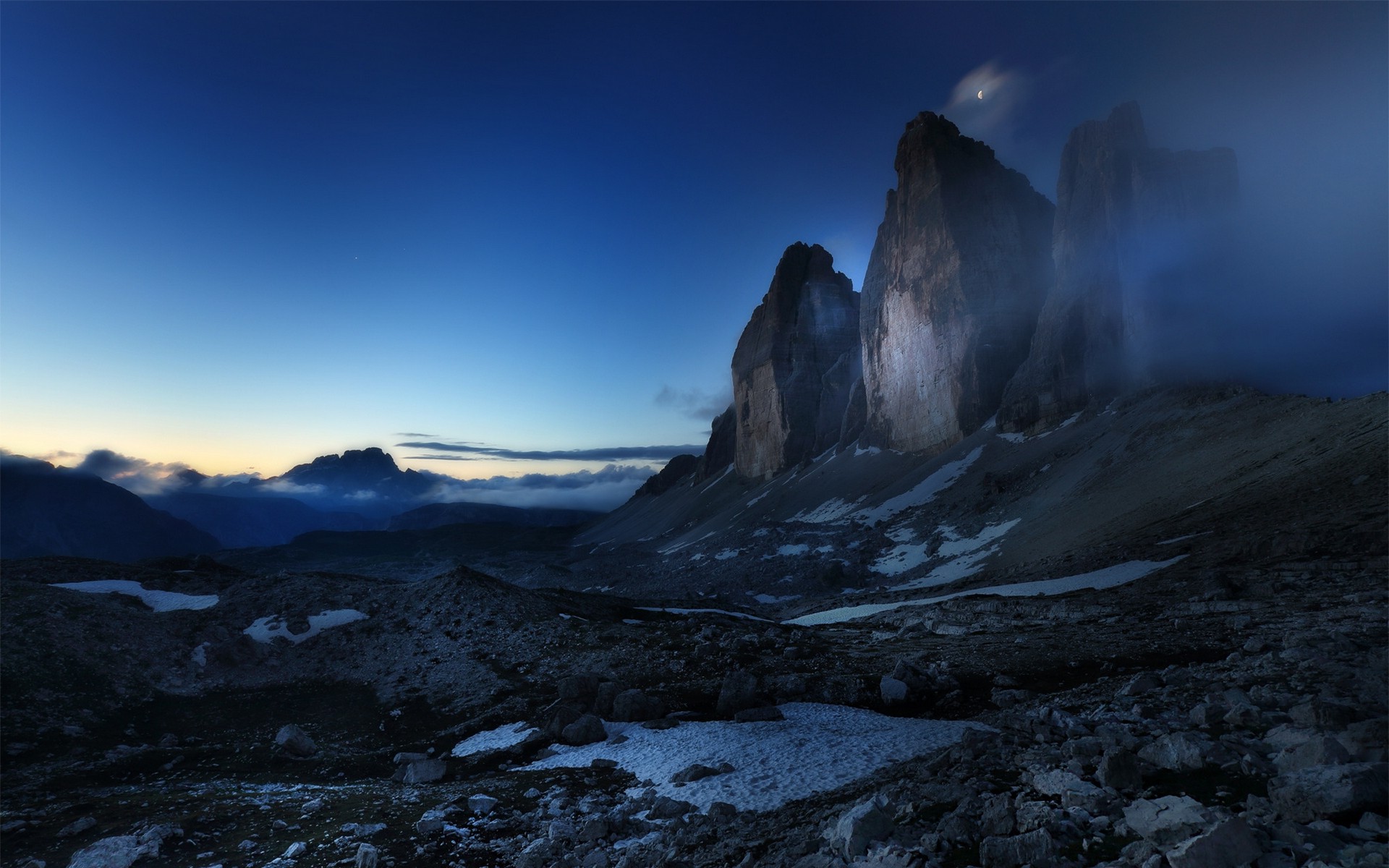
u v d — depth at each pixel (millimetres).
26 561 81625
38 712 47094
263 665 62250
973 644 54062
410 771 35094
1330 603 45625
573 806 26766
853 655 55719
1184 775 15000
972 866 12539
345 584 81500
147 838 23141
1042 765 17469
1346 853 9414
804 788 25344
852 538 167375
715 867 16859
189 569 88188
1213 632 43594
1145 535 89688
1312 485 76875
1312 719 16141
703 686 48594
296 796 29703
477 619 69438
